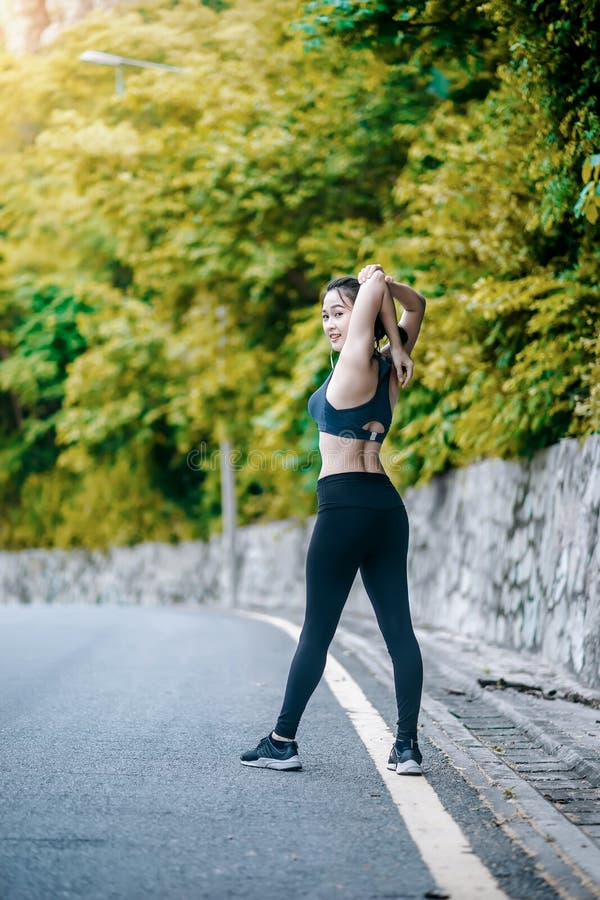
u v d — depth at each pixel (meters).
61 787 4.64
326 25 8.96
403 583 5.02
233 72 17.20
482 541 11.98
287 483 23.39
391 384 4.97
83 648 10.29
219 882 3.46
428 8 8.53
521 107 9.09
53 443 38.78
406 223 11.73
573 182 8.03
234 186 17.11
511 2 7.80
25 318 35.97
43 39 38.47
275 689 7.51
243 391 23.09
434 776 4.96
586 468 8.43
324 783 4.79
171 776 4.88
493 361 10.65
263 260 17.56
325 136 16.03
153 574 31.42
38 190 31.69
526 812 4.30
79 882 3.45
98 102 24.34
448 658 9.48
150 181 18.53
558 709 6.61
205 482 29.66
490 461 11.92
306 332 16.12
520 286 9.24
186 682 7.82
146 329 27.39
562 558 8.88
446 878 3.50
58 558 35.56
